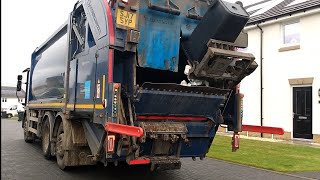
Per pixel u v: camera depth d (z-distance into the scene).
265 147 11.84
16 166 8.09
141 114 5.89
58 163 7.88
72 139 7.16
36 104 10.66
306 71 14.15
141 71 6.65
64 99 7.49
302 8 14.08
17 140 13.67
